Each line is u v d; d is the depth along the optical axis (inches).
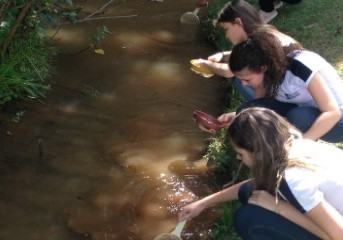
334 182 65.6
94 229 95.2
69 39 153.8
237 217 74.5
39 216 97.2
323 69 86.3
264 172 64.3
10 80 122.9
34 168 108.1
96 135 118.7
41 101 127.9
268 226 71.3
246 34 89.3
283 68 84.6
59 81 135.6
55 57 144.9
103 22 164.7
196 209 81.9
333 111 83.9
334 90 87.4
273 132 63.3
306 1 166.1
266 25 88.8
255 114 64.2
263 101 94.5
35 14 126.0
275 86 86.7
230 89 135.3
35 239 92.4
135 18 169.6
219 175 108.1
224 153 109.3
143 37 159.6
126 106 129.0
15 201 100.0
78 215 98.0
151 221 97.3
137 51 152.1
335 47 140.5
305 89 88.4
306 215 65.2
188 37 161.3
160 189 104.7
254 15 89.6
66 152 113.1
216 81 140.7
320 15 157.5
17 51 129.0
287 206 69.1
